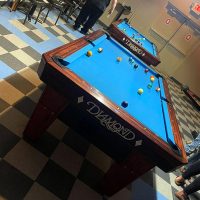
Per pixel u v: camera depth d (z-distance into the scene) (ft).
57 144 9.39
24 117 9.30
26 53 13.14
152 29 30.63
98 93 7.06
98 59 10.02
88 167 9.34
